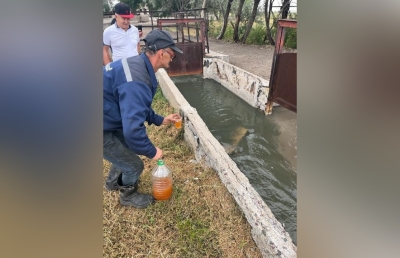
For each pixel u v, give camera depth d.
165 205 2.14
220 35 10.41
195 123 2.99
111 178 2.22
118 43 3.26
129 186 2.10
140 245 1.83
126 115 1.69
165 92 4.58
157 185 2.15
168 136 3.23
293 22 3.65
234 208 2.08
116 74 1.73
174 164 2.71
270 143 3.72
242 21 10.27
